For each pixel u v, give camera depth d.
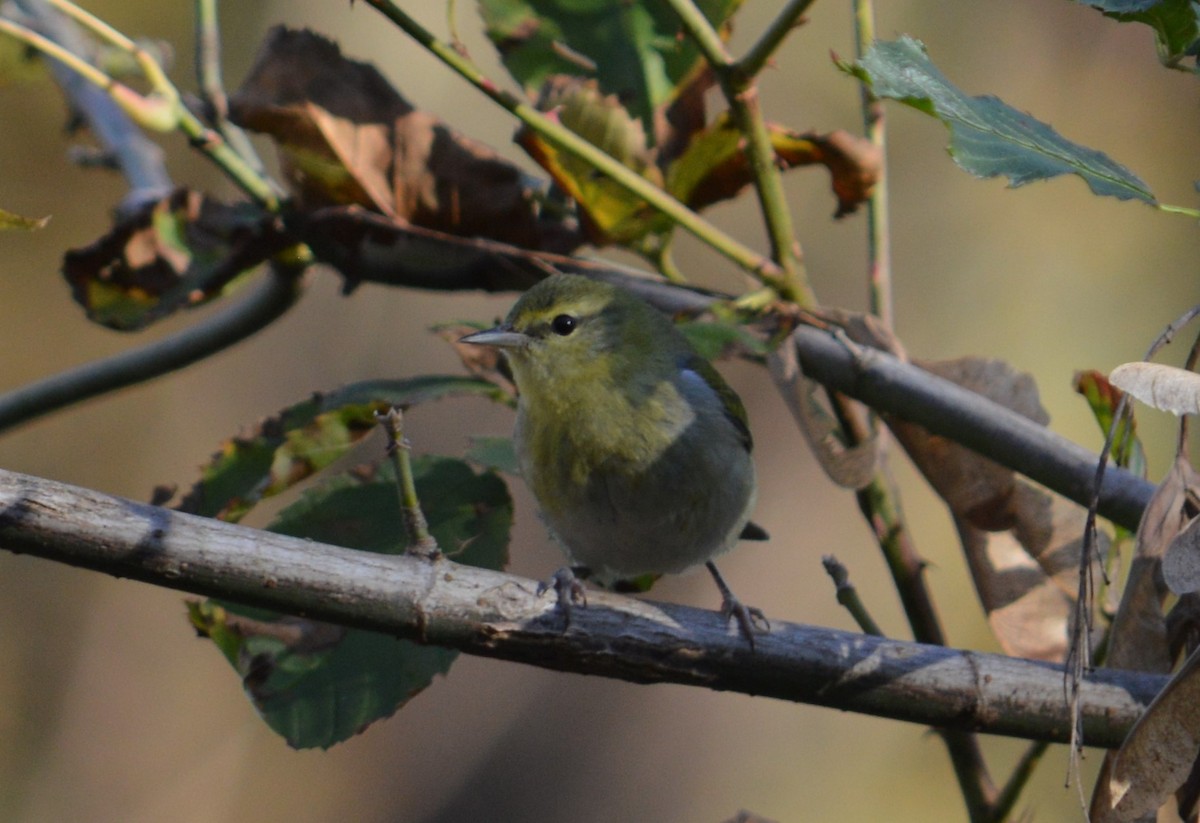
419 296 18.16
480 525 7.48
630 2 8.41
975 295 17.42
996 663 6.20
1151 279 17.39
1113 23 17.80
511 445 7.82
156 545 5.68
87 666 17.69
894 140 17.89
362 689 6.90
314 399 7.71
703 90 8.45
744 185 8.58
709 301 8.74
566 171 8.37
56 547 5.61
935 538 16.78
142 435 17.77
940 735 7.63
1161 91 17.77
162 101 7.84
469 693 18.86
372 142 8.33
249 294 8.74
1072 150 5.35
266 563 5.81
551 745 18.39
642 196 7.79
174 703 17.88
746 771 17.77
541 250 9.04
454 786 18.16
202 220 8.65
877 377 7.62
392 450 6.07
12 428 8.77
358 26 17.23
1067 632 7.61
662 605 6.29
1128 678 5.98
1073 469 7.24
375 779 18.27
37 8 10.04
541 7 8.44
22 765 17.03
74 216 17.25
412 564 6.05
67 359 17.48
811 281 17.45
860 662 6.20
